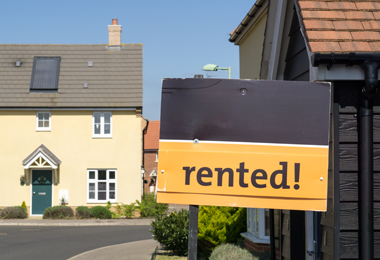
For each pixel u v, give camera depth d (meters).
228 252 8.23
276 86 4.10
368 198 4.13
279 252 6.67
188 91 4.09
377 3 4.55
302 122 4.07
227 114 4.07
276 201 4.02
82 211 24.17
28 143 25.30
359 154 4.23
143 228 20.45
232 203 4.02
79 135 25.50
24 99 25.36
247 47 13.27
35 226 21.00
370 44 4.21
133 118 25.73
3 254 12.55
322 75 4.19
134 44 28.27
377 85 4.11
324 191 4.03
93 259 11.48
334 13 4.44
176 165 4.04
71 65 27.02
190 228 4.02
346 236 4.17
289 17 5.70
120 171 25.47
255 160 4.04
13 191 24.97
